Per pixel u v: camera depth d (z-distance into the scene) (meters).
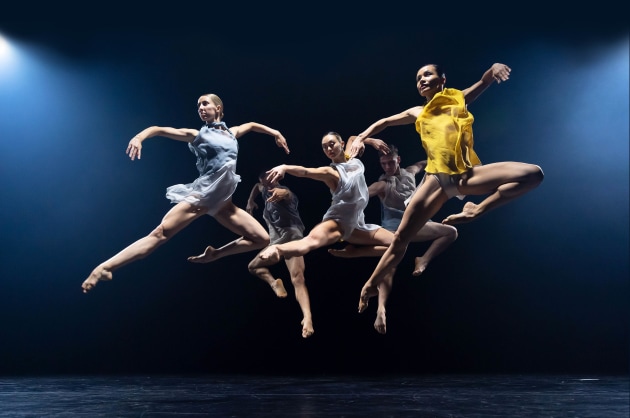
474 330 6.47
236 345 6.57
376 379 5.27
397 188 5.43
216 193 4.55
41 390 4.44
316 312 6.61
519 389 4.31
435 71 4.14
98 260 6.57
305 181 6.67
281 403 3.58
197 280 6.62
